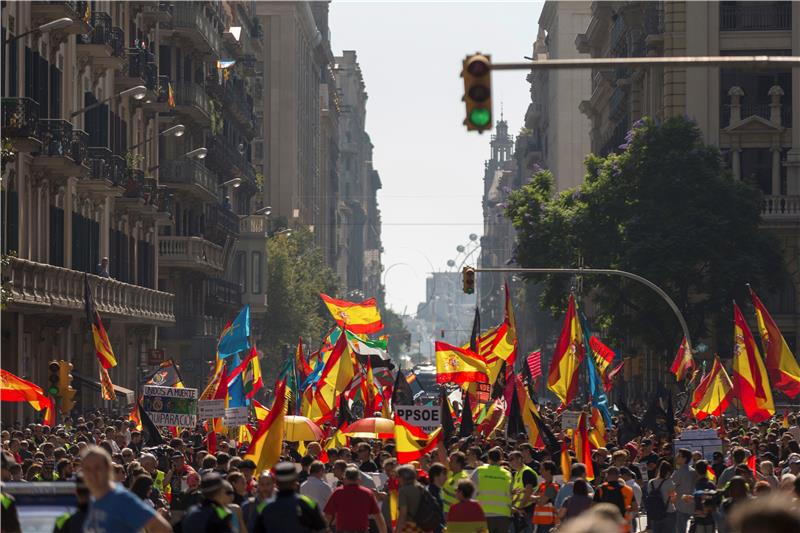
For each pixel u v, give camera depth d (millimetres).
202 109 127500
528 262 107375
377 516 29703
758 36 120312
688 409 78812
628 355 122000
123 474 33469
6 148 60656
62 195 81312
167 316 110062
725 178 103750
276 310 169750
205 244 126312
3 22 68000
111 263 95562
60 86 78500
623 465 37938
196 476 32375
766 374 56438
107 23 90750
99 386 83875
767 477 37219
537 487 38469
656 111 132500
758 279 102188
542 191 109500
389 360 71312
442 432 46250
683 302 102500
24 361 76375
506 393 50500
